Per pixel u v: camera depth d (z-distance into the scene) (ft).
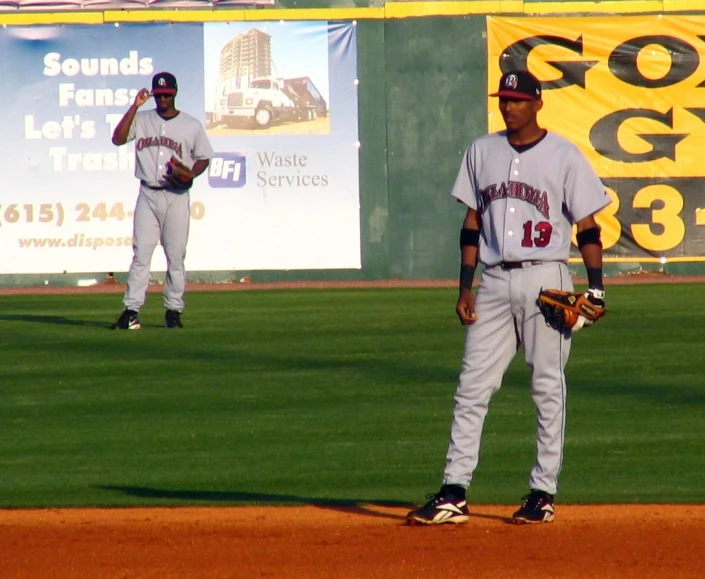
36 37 198.59
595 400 103.04
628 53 198.80
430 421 95.25
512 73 61.67
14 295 187.42
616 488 74.33
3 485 76.59
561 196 61.57
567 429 92.58
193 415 98.27
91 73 199.00
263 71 199.41
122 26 198.39
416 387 108.78
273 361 122.11
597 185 61.62
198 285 198.80
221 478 78.18
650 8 198.80
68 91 198.80
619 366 117.91
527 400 103.35
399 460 82.74
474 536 61.87
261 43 199.21
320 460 83.10
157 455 85.15
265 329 143.64
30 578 55.16
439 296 178.09
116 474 79.56
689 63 198.59
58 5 198.29
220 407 101.09
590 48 199.21
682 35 198.29
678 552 58.70
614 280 197.47
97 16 198.59
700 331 138.92
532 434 90.89
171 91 133.90
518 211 61.52
